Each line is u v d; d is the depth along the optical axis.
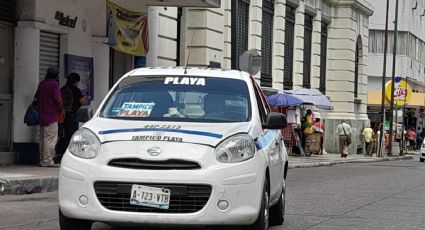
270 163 7.36
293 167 22.27
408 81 57.88
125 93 7.66
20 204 10.24
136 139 6.52
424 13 64.81
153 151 6.36
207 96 7.59
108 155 6.42
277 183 8.14
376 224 9.38
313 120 29.47
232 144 6.60
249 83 7.99
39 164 14.08
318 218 9.88
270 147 7.56
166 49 20.47
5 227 8.29
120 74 19.42
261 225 6.82
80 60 16.42
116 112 7.36
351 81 36.91
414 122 55.09
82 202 6.42
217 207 6.35
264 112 8.24
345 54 36.72
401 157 36.19
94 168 6.41
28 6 14.61
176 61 21.50
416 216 10.28
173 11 20.78
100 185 6.38
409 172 21.69
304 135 28.75
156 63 19.89
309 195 13.16
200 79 7.87
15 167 13.68
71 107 14.71
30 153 14.70
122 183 6.32
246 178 6.51
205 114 7.34
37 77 14.80
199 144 6.49
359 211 10.77
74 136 6.81
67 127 14.66
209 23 22.75
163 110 7.35
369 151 35.12
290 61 31.45
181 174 6.29
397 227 9.13
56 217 9.15
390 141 37.38
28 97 14.63
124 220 6.33
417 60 62.44
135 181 6.29
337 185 15.66
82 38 16.55
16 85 14.62
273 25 29.22
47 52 15.46
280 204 8.86
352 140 37.16
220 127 6.89
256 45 26.91
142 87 7.74
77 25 16.28
